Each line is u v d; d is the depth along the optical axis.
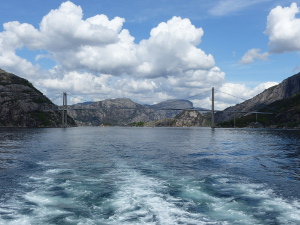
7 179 24.19
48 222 14.00
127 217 14.71
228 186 21.78
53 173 27.31
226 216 14.91
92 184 22.36
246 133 154.00
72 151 50.66
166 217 14.73
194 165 33.34
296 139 92.19
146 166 32.34
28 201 17.52
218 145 67.69
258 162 36.47
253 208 16.22
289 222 14.05
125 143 75.06
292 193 19.62
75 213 15.31
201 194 19.30
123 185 22.03
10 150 51.69
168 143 75.56
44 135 121.06
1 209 15.93
